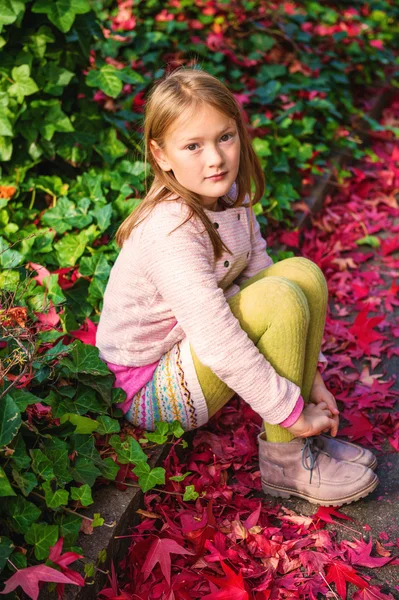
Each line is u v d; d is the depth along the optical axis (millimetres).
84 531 1834
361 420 2381
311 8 4977
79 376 2062
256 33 4395
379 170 4184
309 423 1961
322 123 4164
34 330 2326
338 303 3160
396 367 2775
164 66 4027
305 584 1861
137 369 2098
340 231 3641
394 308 3143
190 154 1820
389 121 4809
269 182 3467
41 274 2553
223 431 2391
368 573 1928
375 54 4957
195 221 1884
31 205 2963
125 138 3299
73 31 2998
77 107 3164
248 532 1960
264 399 1873
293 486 2092
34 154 2969
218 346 1822
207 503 2096
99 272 2645
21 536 1776
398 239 3566
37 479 1833
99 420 2029
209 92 1774
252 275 2256
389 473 2256
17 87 2850
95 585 1772
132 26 4340
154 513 2000
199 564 1886
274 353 1919
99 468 1953
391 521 2074
